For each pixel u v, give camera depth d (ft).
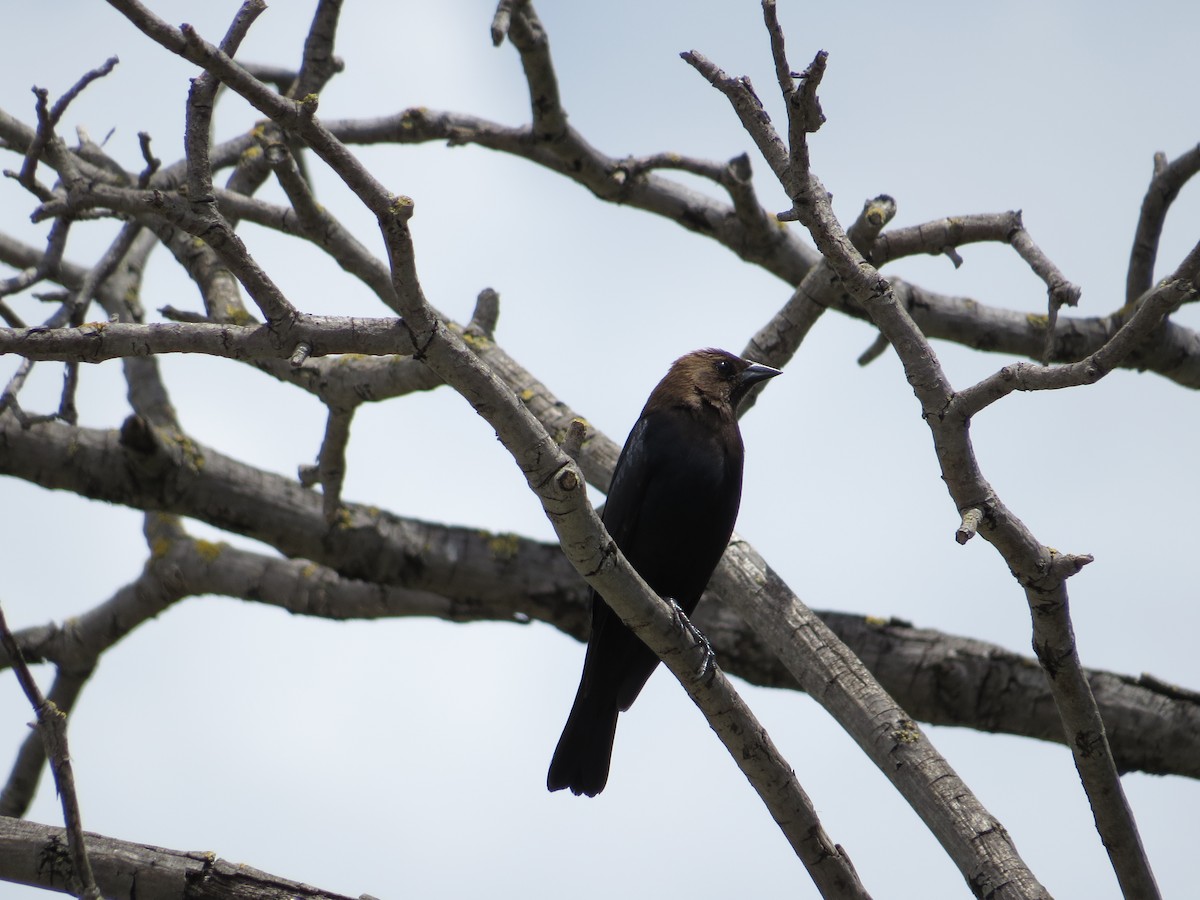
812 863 26.53
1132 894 27.73
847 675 31.30
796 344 39.32
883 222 36.60
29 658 46.70
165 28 20.13
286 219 39.91
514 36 42.42
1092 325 45.78
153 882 24.86
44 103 30.66
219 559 46.26
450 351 22.66
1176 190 42.11
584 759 33.94
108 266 36.83
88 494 42.32
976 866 27.14
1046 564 24.67
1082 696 26.17
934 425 24.75
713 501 35.91
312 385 37.60
